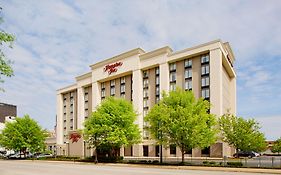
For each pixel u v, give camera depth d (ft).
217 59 163.94
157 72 199.93
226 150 150.92
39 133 201.05
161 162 113.91
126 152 201.16
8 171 83.82
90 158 154.81
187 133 101.81
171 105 110.73
